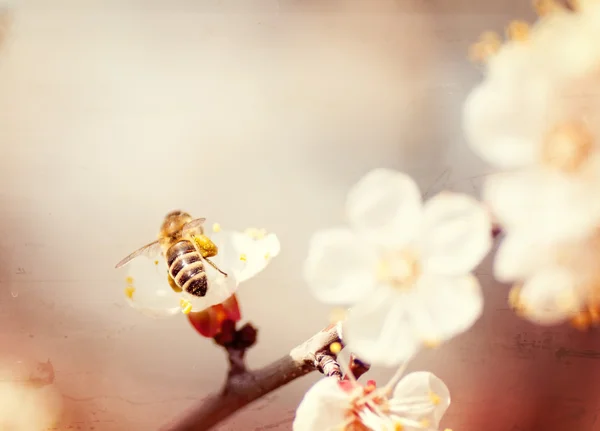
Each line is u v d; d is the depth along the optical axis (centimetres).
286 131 25
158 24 24
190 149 24
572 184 18
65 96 24
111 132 24
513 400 23
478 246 18
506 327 22
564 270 18
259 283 23
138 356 23
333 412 19
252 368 22
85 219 24
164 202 24
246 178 24
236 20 25
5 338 23
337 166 24
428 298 19
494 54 18
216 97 25
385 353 19
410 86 24
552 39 18
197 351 23
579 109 18
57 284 23
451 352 22
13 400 23
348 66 25
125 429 23
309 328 23
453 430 22
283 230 24
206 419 22
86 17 24
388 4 24
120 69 24
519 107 18
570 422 23
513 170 18
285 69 25
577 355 23
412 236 19
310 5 24
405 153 24
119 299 23
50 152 24
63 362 23
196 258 21
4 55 24
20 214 24
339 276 19
